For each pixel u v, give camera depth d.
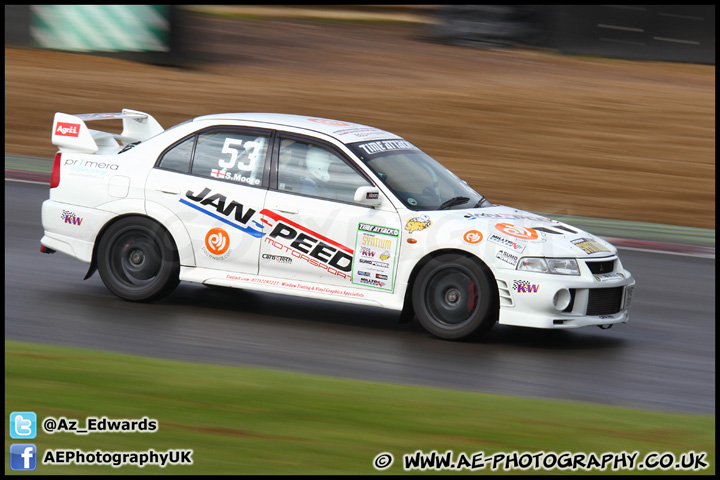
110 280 23.23
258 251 22.20
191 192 22.62
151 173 23.03
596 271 21.39
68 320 21.28
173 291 24.92
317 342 20.69
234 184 22.47
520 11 70.62
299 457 12.43
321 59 68.06
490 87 59.81
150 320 21.70
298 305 24.33
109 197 23.14
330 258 21.77
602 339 22.42
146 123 26.62
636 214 39.28
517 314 20.72
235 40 73.44
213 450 12.55
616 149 49.00
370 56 69.38
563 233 22.06
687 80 61.94
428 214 21.38
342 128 23.30
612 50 67.38
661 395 18.12
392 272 21.38
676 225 37.62
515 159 46.97
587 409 15.85
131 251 23.14
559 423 14.69
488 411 15.16
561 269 20.83
